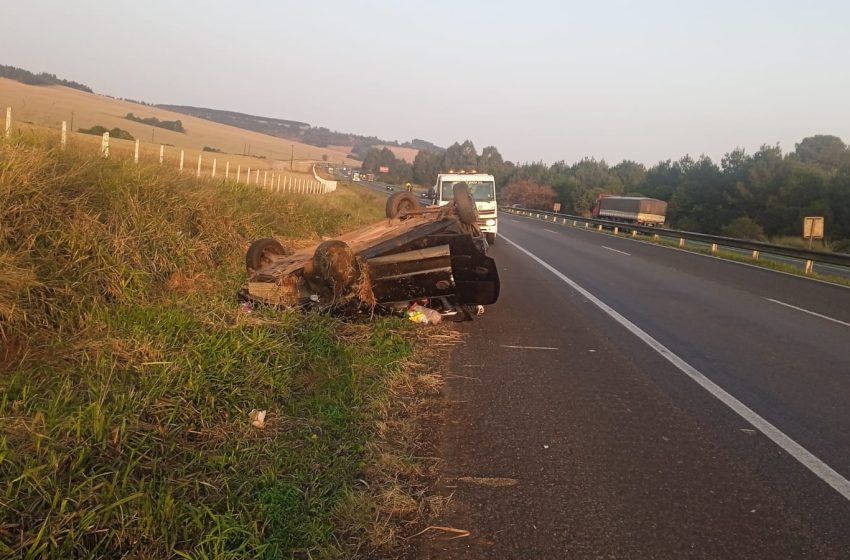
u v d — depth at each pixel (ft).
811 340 31.24
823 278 64.44
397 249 26.25
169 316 20.04
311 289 25.76
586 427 17.83
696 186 221.05
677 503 13.66
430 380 21.08
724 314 37.29
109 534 10.09
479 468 14.93
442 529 12.25
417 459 15.15
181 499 11.35
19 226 19.88
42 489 10.41
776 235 181.47
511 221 159.33
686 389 21.84
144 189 29.09
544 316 33.65
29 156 22.20
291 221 49.60
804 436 17.92
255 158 344.90
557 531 12.36
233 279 28.37
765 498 14.07
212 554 10.28
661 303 40.04
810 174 181.68
